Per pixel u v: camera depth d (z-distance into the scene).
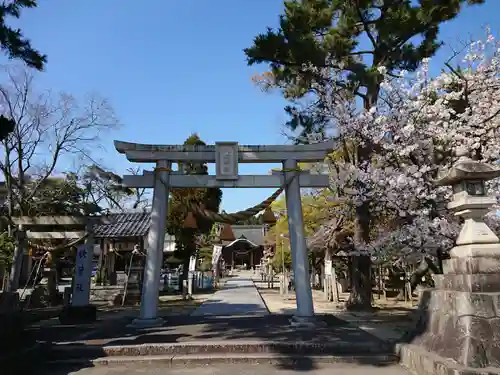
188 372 7.04
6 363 6.38
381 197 11.93
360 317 13.30
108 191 33.00
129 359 7.60
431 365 5.96
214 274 32.12
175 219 23.55
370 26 15.51
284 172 11.43
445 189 10.55
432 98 11.55
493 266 6.25
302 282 10.74
